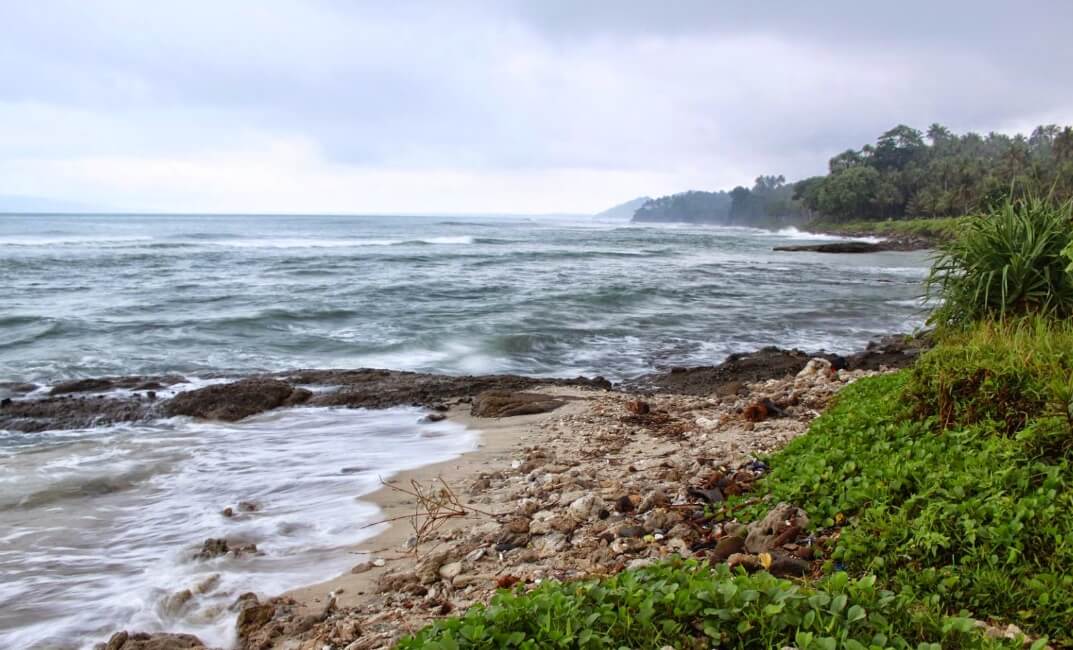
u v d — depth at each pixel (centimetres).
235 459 875
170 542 625
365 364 1536
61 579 551
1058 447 475
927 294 871
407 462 854
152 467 843
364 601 494
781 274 3916
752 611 331
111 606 508
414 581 511
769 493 568
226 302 2309
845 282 3484
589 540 547
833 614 324
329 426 1041
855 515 479
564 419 1022
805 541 470
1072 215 790
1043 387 536
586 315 2189
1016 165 9150
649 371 1513
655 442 866
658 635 326
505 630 334
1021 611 348
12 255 4072
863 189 12156
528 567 509
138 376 1330
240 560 579
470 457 865
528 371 1508
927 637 321
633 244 7531
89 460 870
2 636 470
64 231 8419
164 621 489
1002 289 763
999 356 605
